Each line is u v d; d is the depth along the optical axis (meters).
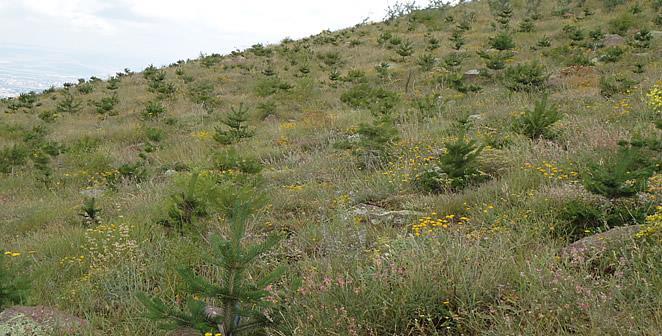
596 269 3.62
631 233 4.00
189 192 5.87
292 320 3.21
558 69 19.70
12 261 5.31
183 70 32.31
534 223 4.75
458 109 14.42
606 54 20.91
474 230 4.70
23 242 6.62
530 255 3.88
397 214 5.96
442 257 3.70
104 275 4.55
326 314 3.19
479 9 40.59
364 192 7.15
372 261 3.97
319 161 9.71
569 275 3.22
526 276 3.29
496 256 3.77
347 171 8.77
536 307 2.88
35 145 15.38
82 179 11.70
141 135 16.72
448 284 3.38
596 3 34.72
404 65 26.34
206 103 21.95
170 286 4.21
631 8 30.27
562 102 13.23
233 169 8.53
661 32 24.52
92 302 4.09
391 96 17.27
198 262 4.80
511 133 9.53
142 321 3.65
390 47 31.56
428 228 4.82
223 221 5.78
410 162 8.27
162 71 32.31
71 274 5.01
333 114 16.17
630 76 16.17
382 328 3.17
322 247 4.87
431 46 28.28
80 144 14.18
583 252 3.77
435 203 6.22
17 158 13.10
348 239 4.80
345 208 6.13
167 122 17.95
